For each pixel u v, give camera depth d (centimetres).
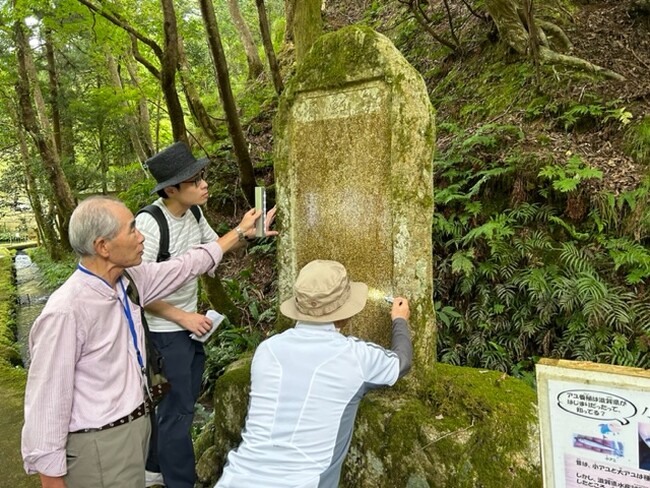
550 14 472
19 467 292
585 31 454
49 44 937
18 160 1201
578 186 330
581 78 397
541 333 309
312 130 232
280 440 143
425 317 211
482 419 199
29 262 1338
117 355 158
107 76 1064
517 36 451
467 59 523
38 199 1176
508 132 391
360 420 213
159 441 221
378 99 212
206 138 817
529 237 339
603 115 367
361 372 149
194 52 981
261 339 414
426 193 206
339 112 223
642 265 292
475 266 346
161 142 1258
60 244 1205
